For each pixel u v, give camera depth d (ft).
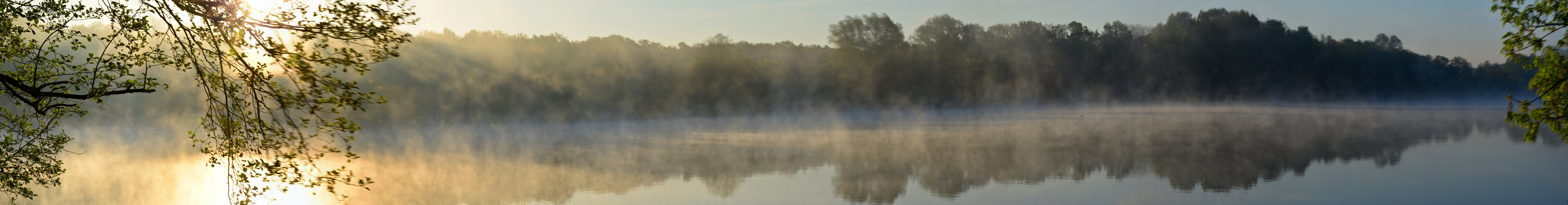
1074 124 161.99
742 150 100.17
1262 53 265.34
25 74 20.76
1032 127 151.02
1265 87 265.54
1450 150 87.51
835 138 123.44
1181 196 55.26
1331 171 69.10
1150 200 53.93
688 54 231.50
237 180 21.06
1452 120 166.09
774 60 242.17
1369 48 298.56
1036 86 267.39
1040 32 274.98
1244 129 141.08
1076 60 278.05
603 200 56.65
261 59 19.88
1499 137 106.93
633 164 82.48
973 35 263.90
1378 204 50.49
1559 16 28.58
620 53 221.87
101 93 19.84
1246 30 266.16
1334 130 133.59
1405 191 55.31
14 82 19.81
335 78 20.06
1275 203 51.67
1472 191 54.34
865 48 240.32
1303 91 269.64
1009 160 83.20
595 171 75.51
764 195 58.29
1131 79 277.85
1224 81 263.49
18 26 20.58
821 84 242.58
